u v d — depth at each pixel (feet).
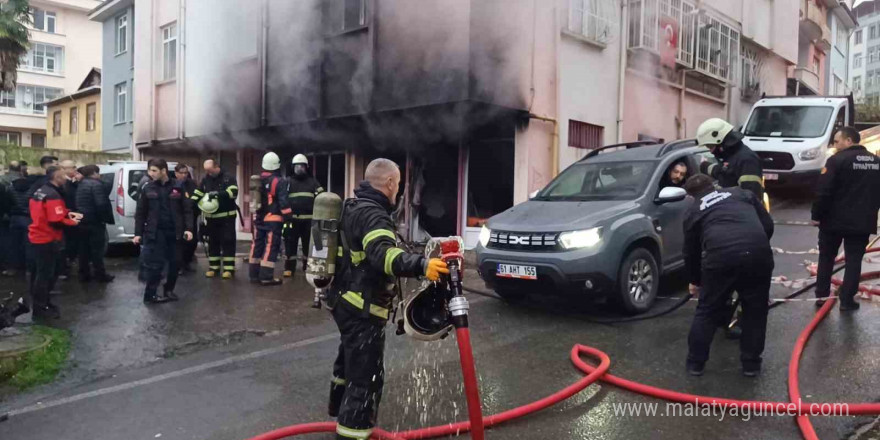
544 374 13.79
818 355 13.98
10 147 55.47
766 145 38.17
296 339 17.33
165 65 44.93
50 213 19.39
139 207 21.26
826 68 96.27
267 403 12.68
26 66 117.60
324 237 10.00
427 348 15.92
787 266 23.39
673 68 37.91
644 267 18.02
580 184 20.63
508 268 17.71
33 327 18.07
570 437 10.75
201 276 27.04
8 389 13.82
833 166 16.48
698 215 13.52
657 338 15.97
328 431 10.99
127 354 16.19
